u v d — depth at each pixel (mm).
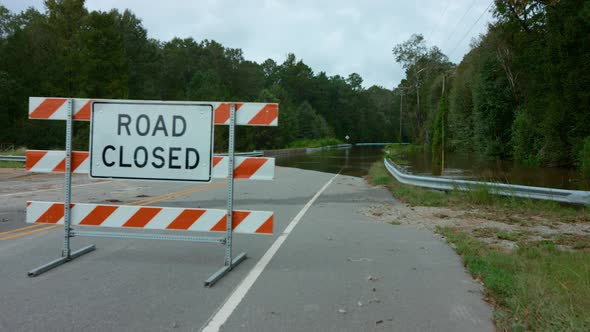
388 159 28656
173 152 5711
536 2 29812
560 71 27234
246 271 5469
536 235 7961
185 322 3848
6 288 4703
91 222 5855
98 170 5816
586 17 25734
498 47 40062
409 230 8391
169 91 85125
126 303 4289
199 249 6633
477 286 4938
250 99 99000
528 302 4133
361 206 11648
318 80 140125
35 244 6742
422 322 3908
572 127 27562
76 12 66562
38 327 3705
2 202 11070
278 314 4055
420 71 82750
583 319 3586
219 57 97438
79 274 5258
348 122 144625
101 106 5797
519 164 33469
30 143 48844
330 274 5367
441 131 33719
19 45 55031
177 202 11594
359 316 4031
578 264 5184
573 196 10836
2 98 49281
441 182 14281
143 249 6586
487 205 11648
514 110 39562
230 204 5562
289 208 11031
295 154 62781
